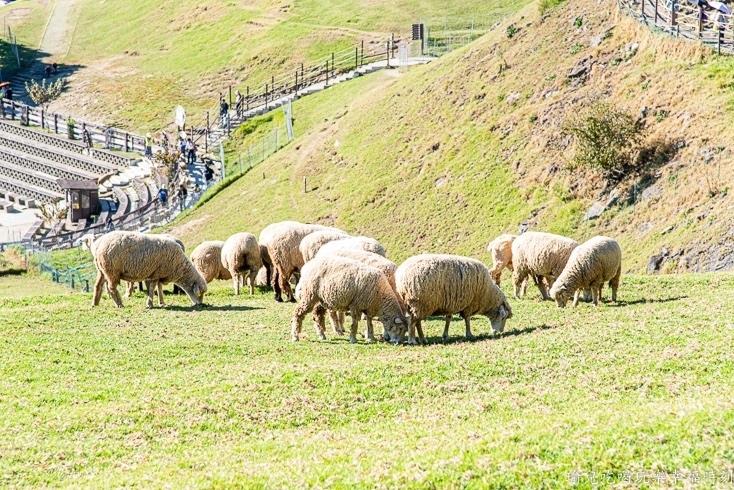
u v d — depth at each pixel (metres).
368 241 29.75
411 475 13.81
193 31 115.31
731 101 43.75
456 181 52.84
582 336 22.19
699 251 35.88
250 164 72.06
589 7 59.50
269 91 90.75
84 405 19.59
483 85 59.44
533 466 13.69
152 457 16.45
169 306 31.83
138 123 93.69
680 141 43.78
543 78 55.75
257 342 25.17
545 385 18.83
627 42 53.69
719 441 13.60
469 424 16.67
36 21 134.75
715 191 39.06
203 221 63.94
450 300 23.88
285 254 33.88
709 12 51.44
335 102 78.50
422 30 85.62
